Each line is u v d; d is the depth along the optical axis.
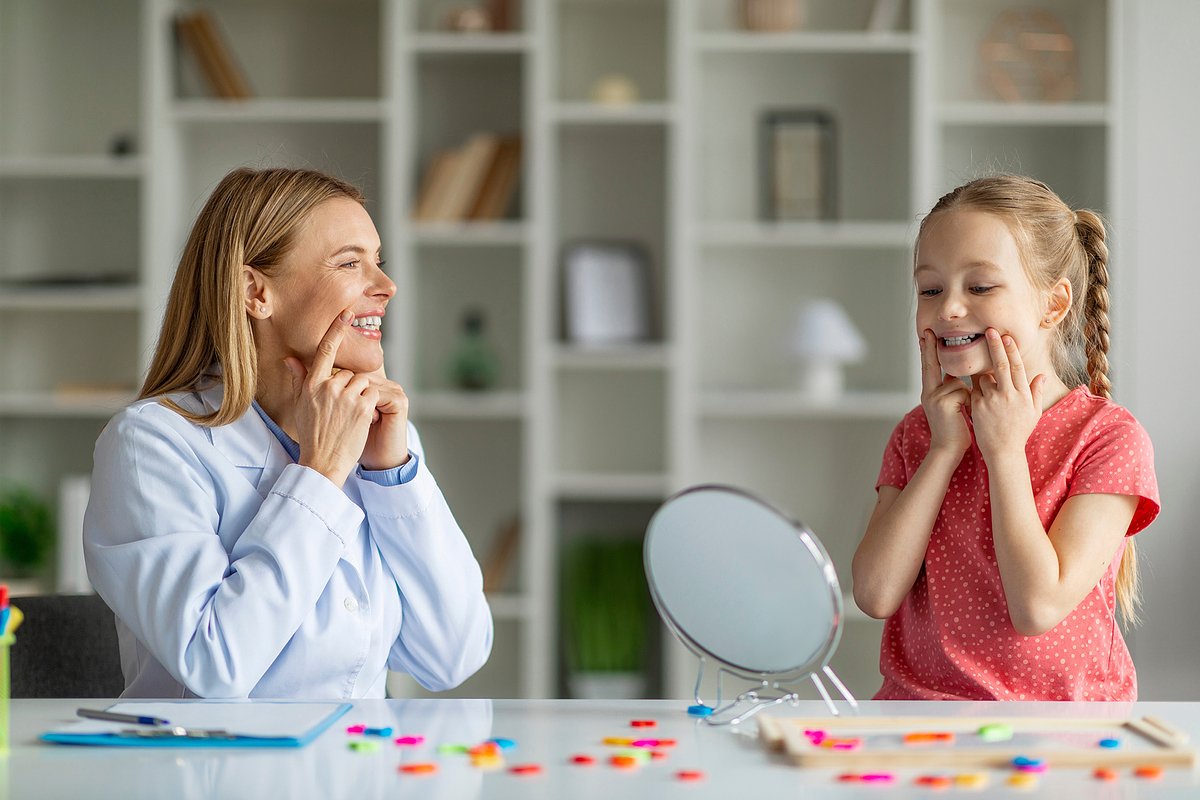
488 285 3.45
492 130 3.41
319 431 1.40
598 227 3.44
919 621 1.39
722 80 3.43
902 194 3.25
